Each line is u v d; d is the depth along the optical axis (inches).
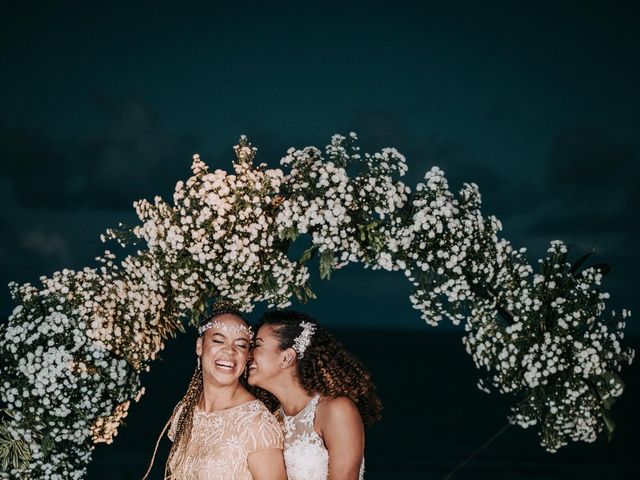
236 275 177.9
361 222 178.5
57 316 178.4
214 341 142.7
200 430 140.4
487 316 181.3
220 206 173.8
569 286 182.9
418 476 914.7
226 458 135.3
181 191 177.2
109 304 183.8
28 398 179.6
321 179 174.2
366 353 3225.9
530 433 1162.6
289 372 150.9
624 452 1034.7
